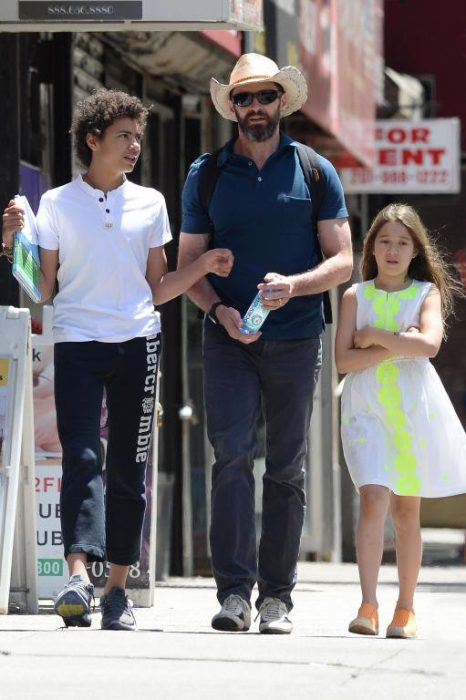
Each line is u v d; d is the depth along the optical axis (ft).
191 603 78.84
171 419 112.16
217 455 59.47
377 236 61.82
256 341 59.21
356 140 144.15
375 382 60.34
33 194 89.15
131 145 58.34
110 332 57.93
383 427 60.34
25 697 41.24
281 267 59.62
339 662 48.47
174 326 112.98
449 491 60.29
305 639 55.57
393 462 59.72
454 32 204.54
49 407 74.64
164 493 108.88
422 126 167.43
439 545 144.66
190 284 58.65
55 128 91.97
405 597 60.13
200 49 100.78
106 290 58.18
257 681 44.32
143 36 97.19
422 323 61.05
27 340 67.36
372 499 59.31
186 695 41.86
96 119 58.08
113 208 58.44
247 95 59.67
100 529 57.21
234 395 59.36
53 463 74.49
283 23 107.86
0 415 66.59
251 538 59.47
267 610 59.41
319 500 130.21
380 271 61.82
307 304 59.72
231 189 59.67
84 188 58.49
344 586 96.17
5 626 61.31
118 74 103.50
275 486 60.08
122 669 46.14
